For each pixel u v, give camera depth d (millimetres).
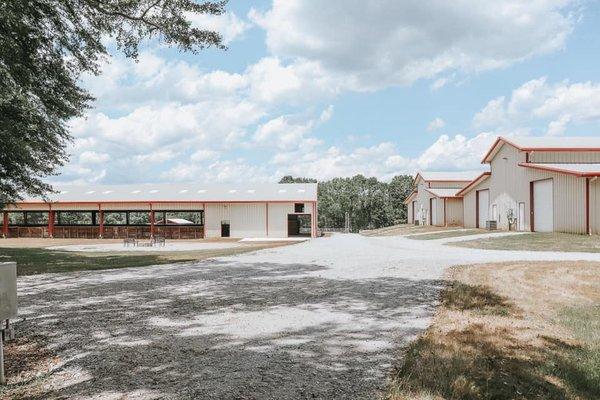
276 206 36750
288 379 4184
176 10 12023
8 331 4520
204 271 12461
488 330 5832
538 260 14070
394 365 4516
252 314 6941
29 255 19672
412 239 29859
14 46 11922
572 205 22969
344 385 4020
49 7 12195
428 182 45750
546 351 5016
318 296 8320
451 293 8344
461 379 4039
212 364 4664
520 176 28031
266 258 16234
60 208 38906
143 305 7801
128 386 4152
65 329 6250
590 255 15852
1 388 4293
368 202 86688
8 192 17453
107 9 12125
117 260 16531
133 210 38781
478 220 35594
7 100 12578
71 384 4281
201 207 37531
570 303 7641
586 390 4172
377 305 7461
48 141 16797
